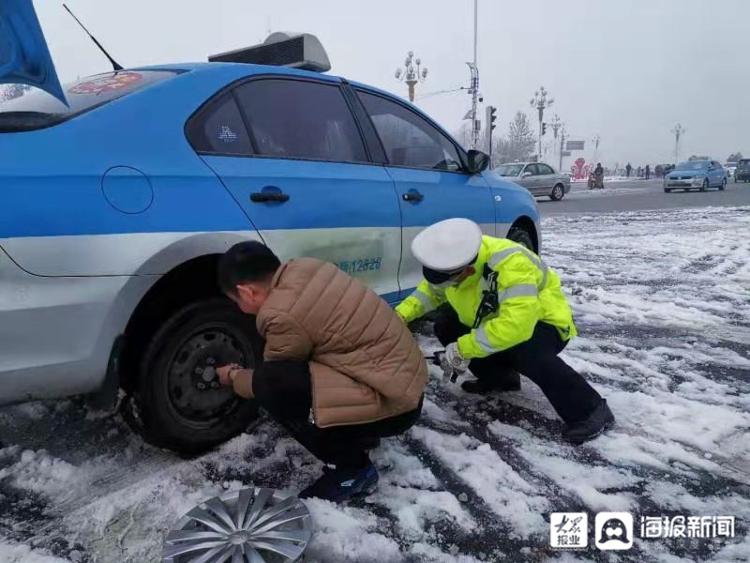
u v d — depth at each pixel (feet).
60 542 6.24
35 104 7.18
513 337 7.80
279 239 8.18
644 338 13.26
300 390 6.38
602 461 7.94
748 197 67.51
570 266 22.89
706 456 8.06
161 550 6.17
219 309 7.52
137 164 6.97
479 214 12.67
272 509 6.43
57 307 6.19
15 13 6.32
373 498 7.07
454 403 9.69
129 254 6.63
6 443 8.11
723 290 18.08
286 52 10.50
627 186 129.18
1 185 5.89
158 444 7.60
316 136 9.50
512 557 6.17
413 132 11.75
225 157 7.96
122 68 9.59
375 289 10.12
